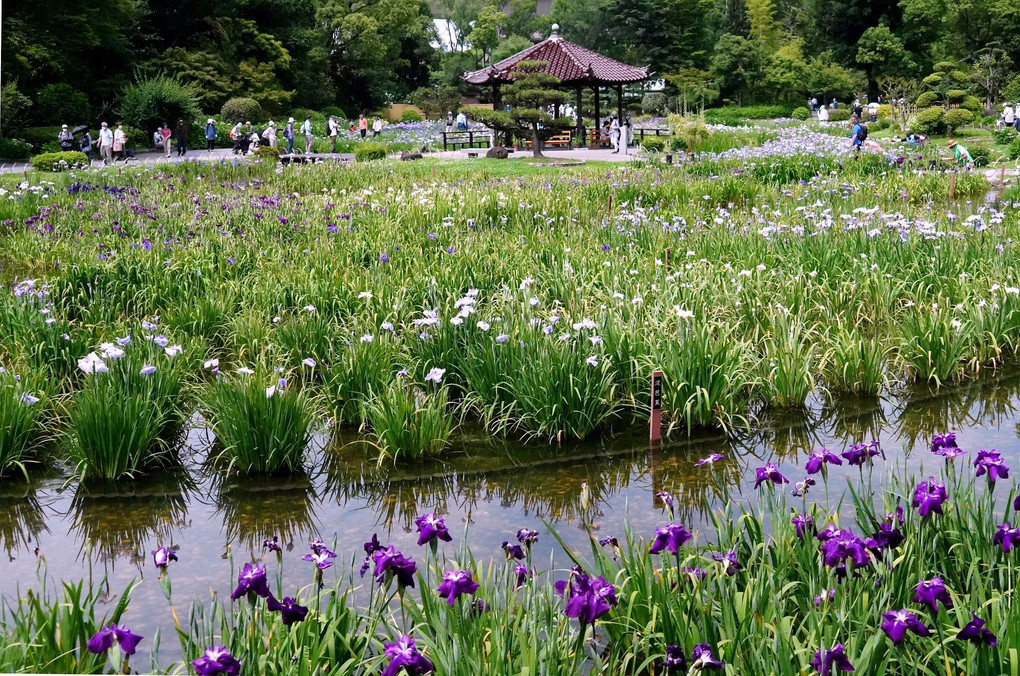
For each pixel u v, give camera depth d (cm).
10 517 600
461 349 811
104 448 646
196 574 516
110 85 4875
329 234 1330
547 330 763
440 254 1142
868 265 1053
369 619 380
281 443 657
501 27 8994
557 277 1008
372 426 752
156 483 650
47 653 360
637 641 371
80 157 2944
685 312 775
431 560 522
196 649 374
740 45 7000
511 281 988
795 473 643
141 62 5156
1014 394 802
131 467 662
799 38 7600
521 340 771
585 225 1449
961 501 454
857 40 7681
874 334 945
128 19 5056
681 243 1195
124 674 398
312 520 594
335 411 746
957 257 1057
